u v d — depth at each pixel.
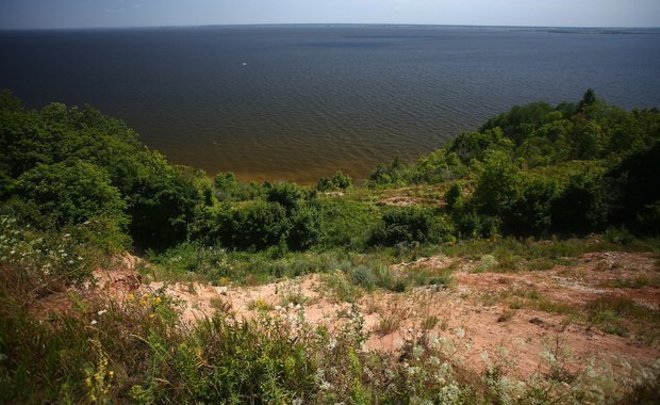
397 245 22.16
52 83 134.88
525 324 7.97
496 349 5.60
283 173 59.09
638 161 26.42
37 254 6.10
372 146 71.69
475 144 59.22
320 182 48.78
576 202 24.25
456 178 47.16
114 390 3.53
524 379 4.79
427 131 80.69
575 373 5.00
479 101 108.38
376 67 187.62
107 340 4.03
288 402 3.39
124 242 19.09
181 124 84.19
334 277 11.65
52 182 20.58
